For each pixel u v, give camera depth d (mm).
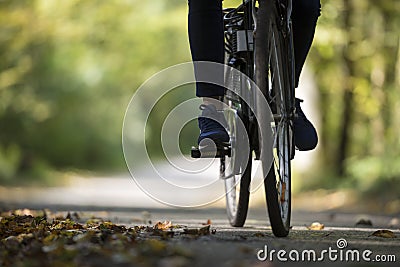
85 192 34219
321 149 34219
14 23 35500
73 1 34531
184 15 35406
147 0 35719
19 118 48688
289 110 8766
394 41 30469
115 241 7441
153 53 40188
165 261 6293
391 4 28875
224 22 8906
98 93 57219
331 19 27109
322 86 33062
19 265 6496
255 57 8109
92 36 36875
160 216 15938
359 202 28328
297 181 33250
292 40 8836
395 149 30500
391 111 31750
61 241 7555
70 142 58500
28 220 10914
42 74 48281
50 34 35906
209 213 18812
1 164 43688
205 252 7047
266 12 8211
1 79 41719
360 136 35812
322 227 11328
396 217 19750
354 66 31438
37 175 46219
